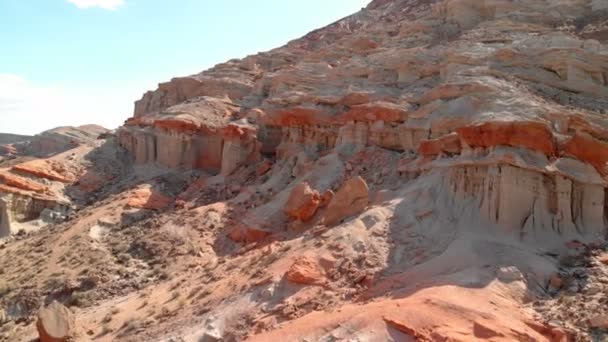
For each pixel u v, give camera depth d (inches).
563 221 688.4
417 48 1309.1
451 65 1107.9
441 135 919.0
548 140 703.1
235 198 1143.0
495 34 1250.6
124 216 1173.1
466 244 635.5
